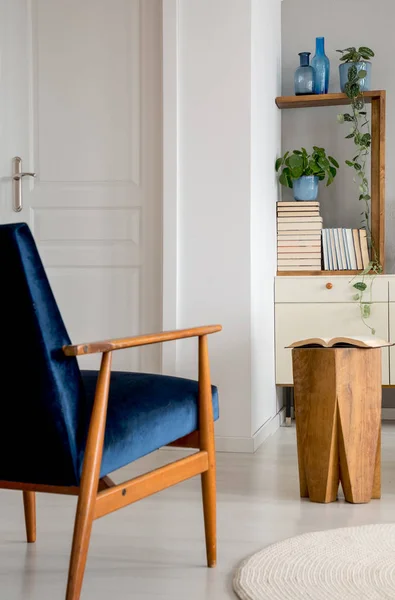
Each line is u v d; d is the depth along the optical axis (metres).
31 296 1.57
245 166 3.73
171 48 3.78
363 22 4.90
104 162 3.99
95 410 1.64
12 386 1.63
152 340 1.81
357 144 4.54
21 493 2.98
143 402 1.88
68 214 4.04
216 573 2.07
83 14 4.00
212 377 3.76
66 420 1.61
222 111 3.75
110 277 3.99
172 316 3.79
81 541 1.60
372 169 4.54
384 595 1.87
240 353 3.74
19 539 2.38
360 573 2.03
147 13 3.93
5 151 4.09
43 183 4.06
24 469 1.67
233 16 3.74
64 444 1.62
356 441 2.80
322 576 2.01
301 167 4.55
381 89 4.89
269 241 4.29
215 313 3.76
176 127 3.79
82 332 4.02
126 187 3.97
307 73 4.59
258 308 3.92
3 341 1.62
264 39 4.18
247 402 3.74
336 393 2.77
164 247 3.80
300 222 4.52
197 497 2.92
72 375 1.64
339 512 2.69
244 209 3.73
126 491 1.76
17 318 1.59
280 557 2.17
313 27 4.96
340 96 4.50
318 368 2.80
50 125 4.05
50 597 1.90
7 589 1.96
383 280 4.27
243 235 3.73
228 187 3.74
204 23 3.76
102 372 1.66
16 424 1.65
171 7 3.77
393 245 4.85
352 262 4.47
